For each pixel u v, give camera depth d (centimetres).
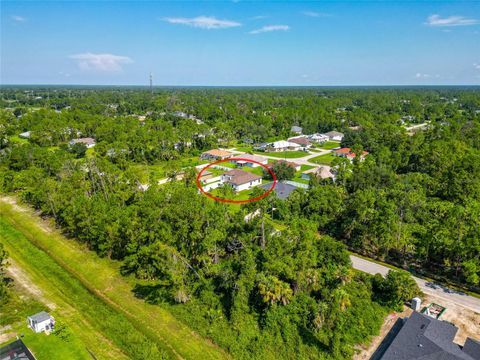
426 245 4762
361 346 3472
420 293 4081
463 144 10112
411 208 5894
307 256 4266
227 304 4097
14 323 3869
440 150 9269
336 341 3375
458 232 4528
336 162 8750
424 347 3075
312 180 7831
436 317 3822
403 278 4050
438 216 5556
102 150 10312
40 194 6397
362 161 9725
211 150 12519
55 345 3538
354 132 13225
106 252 5291
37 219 6669
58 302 4288
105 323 3900
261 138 15275
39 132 12325
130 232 4794
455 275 4672
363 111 19550
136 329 3831
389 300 4088
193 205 4662
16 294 4406
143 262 4709
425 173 8856
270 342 3566
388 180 7575
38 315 3822
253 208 6153
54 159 8712
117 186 6944
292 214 6381
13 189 8206
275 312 3791
